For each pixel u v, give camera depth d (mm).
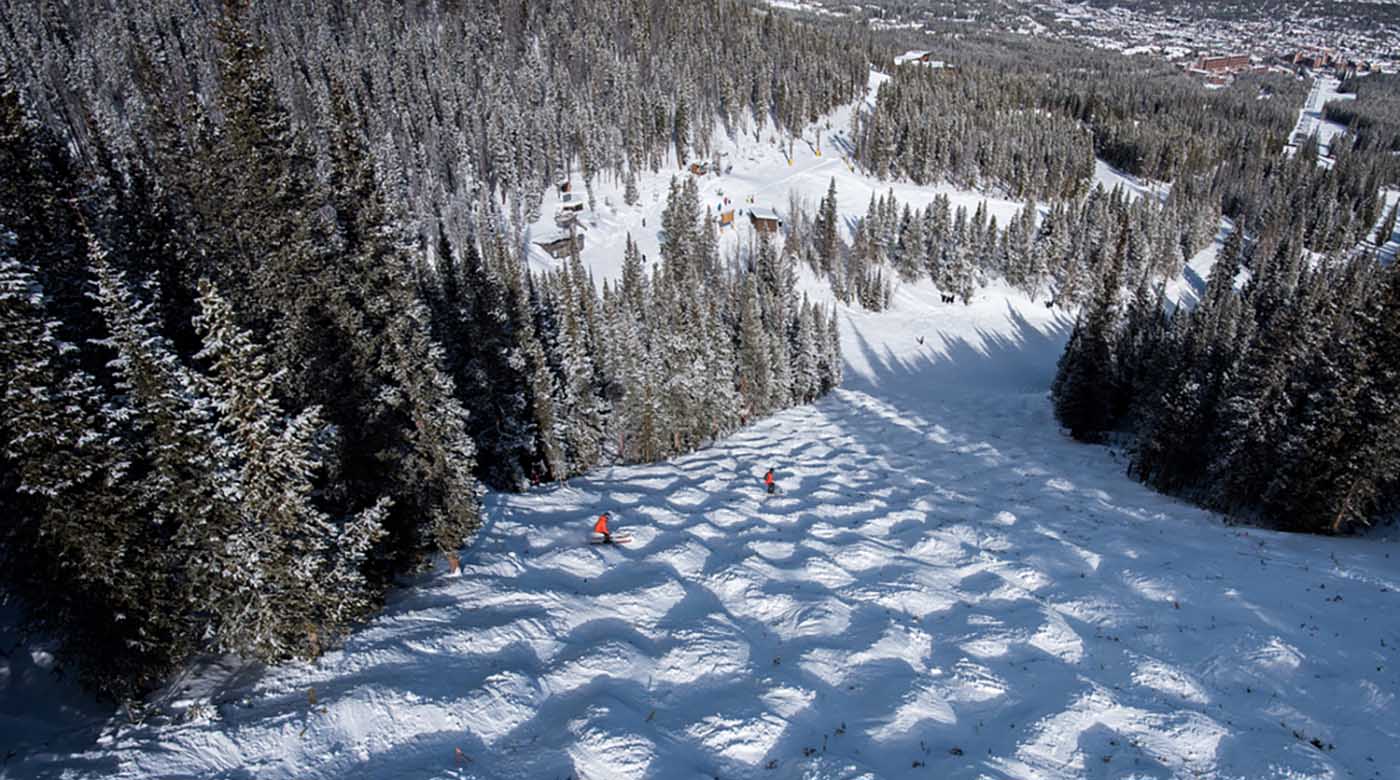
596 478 36875
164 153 23969
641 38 163875
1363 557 25156
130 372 13727
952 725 15633
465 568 22297
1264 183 137875
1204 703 16281
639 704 16062
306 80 119625
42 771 12102
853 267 97250
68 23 123375
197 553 14641
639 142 130000
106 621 14117
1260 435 31109
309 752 13391
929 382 76062
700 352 47781
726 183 130125
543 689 16250
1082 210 111312
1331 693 16016
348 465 19062
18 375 12664
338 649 16906
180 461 14156
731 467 39594
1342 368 28703
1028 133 137875
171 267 21031
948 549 26438
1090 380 48812
